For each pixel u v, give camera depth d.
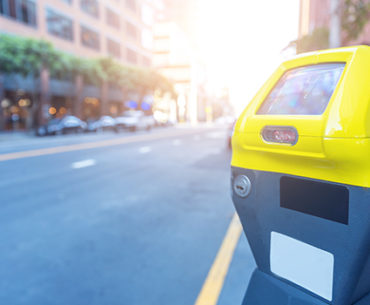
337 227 0.85
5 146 13.58
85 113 30.50
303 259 0.96
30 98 24.28
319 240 0.90
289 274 1.01
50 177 6.80
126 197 5.14
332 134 0.80
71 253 3.09
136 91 37.09
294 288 1.00
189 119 60.75
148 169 7.74
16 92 23.22
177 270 2.72
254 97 1.12
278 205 1.00
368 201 0.77
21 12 22.23
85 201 4.93
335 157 0.80
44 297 2.37
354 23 4.88
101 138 18.25
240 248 2.95
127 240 3.39
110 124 27.00
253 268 2.53
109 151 11.56
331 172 0.83
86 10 29.42
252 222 1.11
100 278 2.62
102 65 27.05
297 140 0.89
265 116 1.01
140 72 32.78
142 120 25.91
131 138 18.28
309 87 0.97
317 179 0.87
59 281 2.59
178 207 4.55
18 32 22.02
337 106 0.81
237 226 3.71
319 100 0.93
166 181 6.34
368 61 0.81
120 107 36.34
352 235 0.81
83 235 3.54
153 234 3.54
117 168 7.89
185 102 60.56
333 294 0.89
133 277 2.63
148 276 2.64
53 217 4.17
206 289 2.42
